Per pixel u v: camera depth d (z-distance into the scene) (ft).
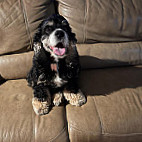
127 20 4.89
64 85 4.09
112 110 3.52
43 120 3.40
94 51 5.05
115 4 4.86
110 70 5.00
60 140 3.22
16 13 4.47
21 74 4.81
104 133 3.26
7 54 4.78
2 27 4.43
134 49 5.17
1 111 3.55
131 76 4.62
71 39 3.84
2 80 4.83
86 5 4.74
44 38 3.63
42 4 4.59
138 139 3.35
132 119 3.37
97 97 3.88
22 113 3.52
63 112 3.67
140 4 5.00
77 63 3.99
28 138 3.18
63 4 4.82
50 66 3.78
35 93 3.80
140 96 3.87
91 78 4.58
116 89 4.10
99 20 4.76
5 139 3.16
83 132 3.25
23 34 4.55
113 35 5.02
